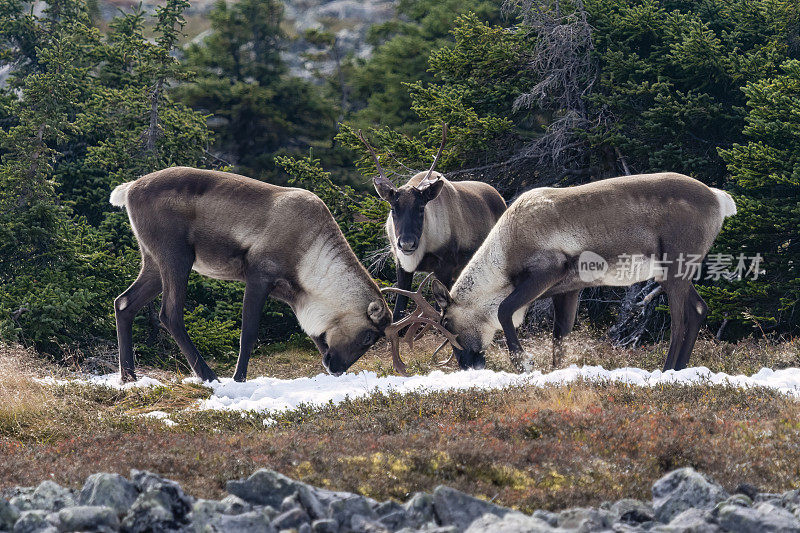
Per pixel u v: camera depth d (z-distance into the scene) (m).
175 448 23.94
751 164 52.94
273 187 40.12
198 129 71.88
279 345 65.69
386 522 17.42
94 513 16.69
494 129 64.19
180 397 36.16
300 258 39.12
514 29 74.31
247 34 123.31
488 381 34.03
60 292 51.50
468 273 39.12
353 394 34.12
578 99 66.88
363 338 40.59
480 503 17.67
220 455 22.70
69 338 53.31
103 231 62.91
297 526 16.88
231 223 39.00
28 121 57.50
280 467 21.33
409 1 131.25
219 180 39.69
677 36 62.78
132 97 74.06
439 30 113.06
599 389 30.59
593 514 17.25
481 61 69.25
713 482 19.16
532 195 37.81
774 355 39.16
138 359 56.03
